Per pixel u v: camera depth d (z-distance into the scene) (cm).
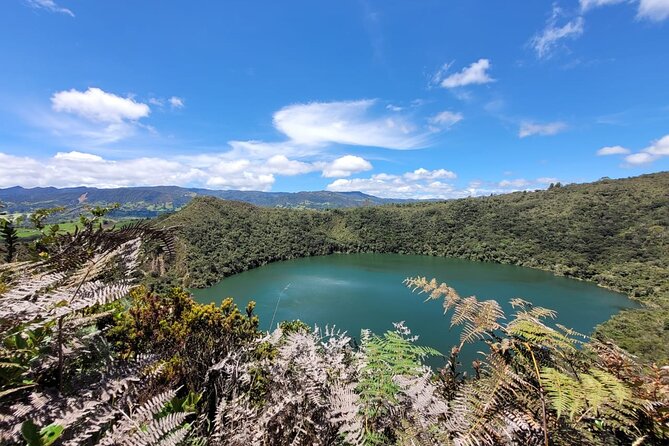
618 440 103
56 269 109
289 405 162
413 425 131
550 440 103
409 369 162
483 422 106
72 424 97
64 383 111
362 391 154
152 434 102
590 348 127
